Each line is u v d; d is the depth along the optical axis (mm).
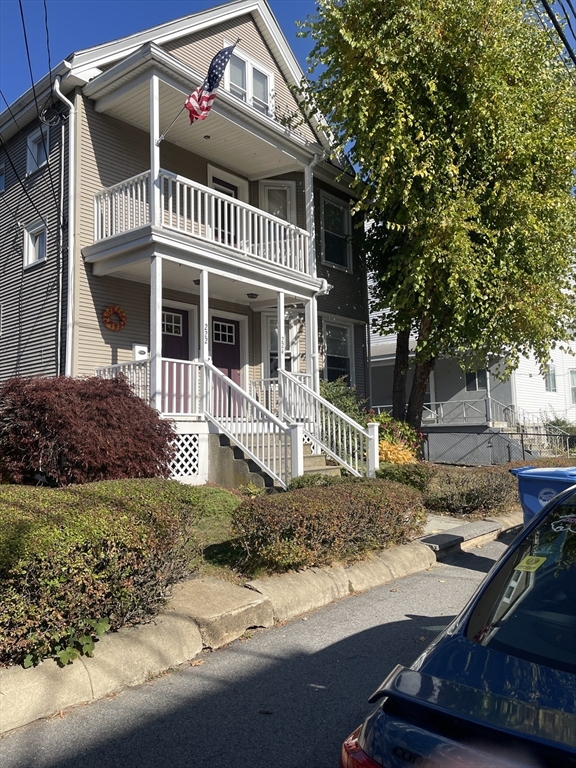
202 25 13680
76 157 11562
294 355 15727
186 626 4648
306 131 16453
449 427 20688
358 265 18078
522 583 2469
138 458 7602
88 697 3828
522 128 12773
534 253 12945
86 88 11648
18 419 7289
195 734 3445
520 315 12852
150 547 4480
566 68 13477
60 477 7145
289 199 15719
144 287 12453
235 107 12008
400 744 1682
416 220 12734
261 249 12578
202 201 13781
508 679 1909
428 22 12234
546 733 1585
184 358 13375
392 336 24672
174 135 12945
